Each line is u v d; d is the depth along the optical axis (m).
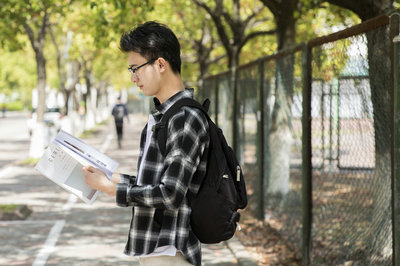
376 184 5.29
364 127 5.50
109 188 3.06
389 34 4.83
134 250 3.13
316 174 7.18
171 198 2.95
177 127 3.01
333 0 7.86
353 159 5.82
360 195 5.67
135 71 3.16
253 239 9.22
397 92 4.67
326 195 6.75
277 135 9.78
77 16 23.00
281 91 9.58
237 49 18.38
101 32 18.03
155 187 2.96
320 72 6.88
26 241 9.05
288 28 12.23
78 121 44.22
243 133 13.33
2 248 8.58
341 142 6.17
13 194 13.98
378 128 5.18
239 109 14.02
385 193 5.09
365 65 5.40
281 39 12.30
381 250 5.17
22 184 15.69
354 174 5.82
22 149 27.52
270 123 10.34
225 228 3.12
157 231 3.12
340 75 6.12
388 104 4.96
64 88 32.28
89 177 3.08
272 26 24.83
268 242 8.95
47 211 11.78
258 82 11.08
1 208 10.98
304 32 20.89
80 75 47.12
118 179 3.15
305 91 7.34
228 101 15.86
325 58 6.67
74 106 39.00
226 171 3.17
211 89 19.98
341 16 15.44
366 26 5.30
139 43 3.11
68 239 9.23
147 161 3.07
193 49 30.36
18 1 16.95
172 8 24.78
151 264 3.14
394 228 4.71
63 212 11.68
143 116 81.44
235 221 3.20
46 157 3.24
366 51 5.36
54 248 8.62
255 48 27.45
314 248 7.23
